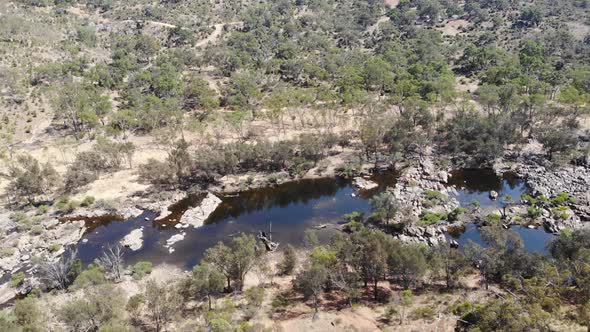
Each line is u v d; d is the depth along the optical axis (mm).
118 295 84625
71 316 75125
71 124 183500
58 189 140875
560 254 90062
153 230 122375
